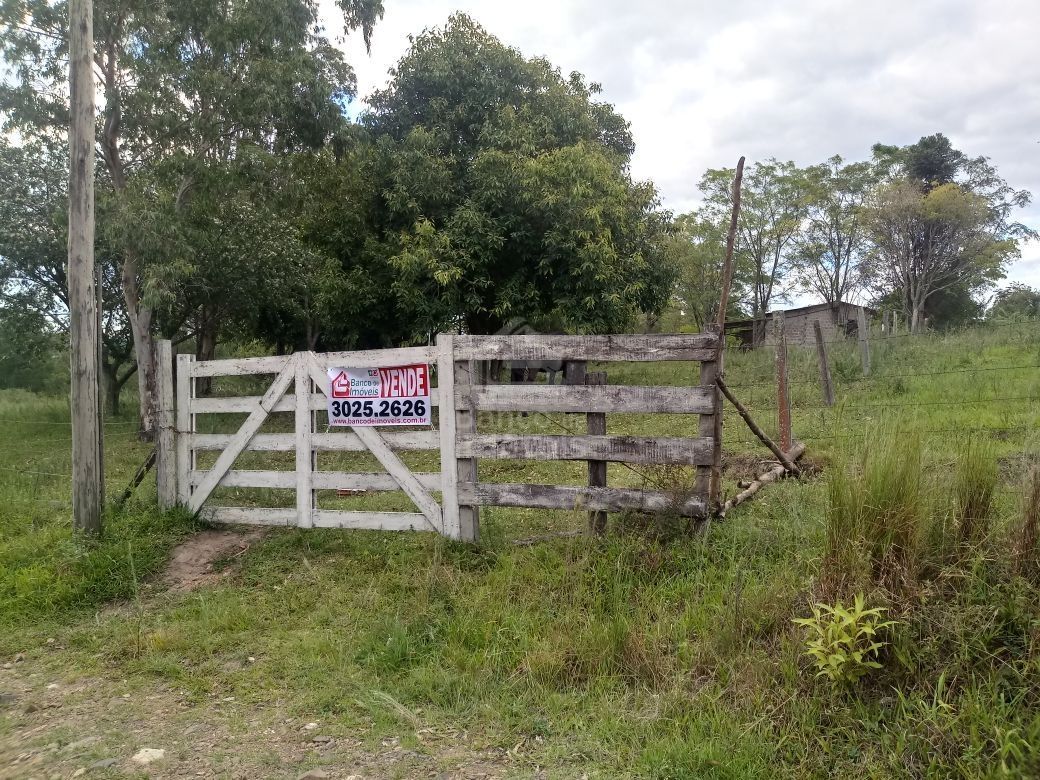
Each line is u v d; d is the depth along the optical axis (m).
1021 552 3.54
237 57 14.00
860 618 3.43
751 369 13.47
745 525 5.38
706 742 3.21
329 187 16.81
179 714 3.95
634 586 4.82
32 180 17.23
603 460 5.63
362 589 5.48
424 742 3.52
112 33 13.57
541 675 4.01
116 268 18.36
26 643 5.04
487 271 16.17
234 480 6.89
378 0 15.27
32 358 23.52
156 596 5.78
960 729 2.99
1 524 7.45
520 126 16.11
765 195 41.81
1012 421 7.38
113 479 9.92
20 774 3.37
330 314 17.42
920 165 42.22
